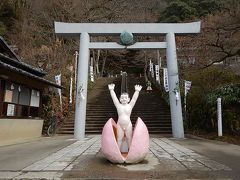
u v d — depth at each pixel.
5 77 11.25
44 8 28.38
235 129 13.06
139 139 6.90
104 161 7.38
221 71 17.55
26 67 13.57
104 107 20.64
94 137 14.23
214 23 12.80
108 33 14.46
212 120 14.58
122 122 7.42
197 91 17.39
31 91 14.71
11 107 12.20
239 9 12.16
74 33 14.38
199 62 13.74
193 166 6.73
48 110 17.16
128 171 6.24
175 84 14.07
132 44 14.45
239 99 13.31
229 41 12.44
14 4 27.69
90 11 29.39
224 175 5.89
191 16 28.78
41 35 27.09
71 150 9.46
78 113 13.66
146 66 34.50
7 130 11.56
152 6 35.88
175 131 13.75
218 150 9.49
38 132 15.21
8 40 25.61
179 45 16.08
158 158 7.81
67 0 28.00
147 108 20.30
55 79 17.97
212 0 29.34
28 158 7.92
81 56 14.11
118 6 30.39
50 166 6.75
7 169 6.45
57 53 24.84
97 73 35.78
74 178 5.71
